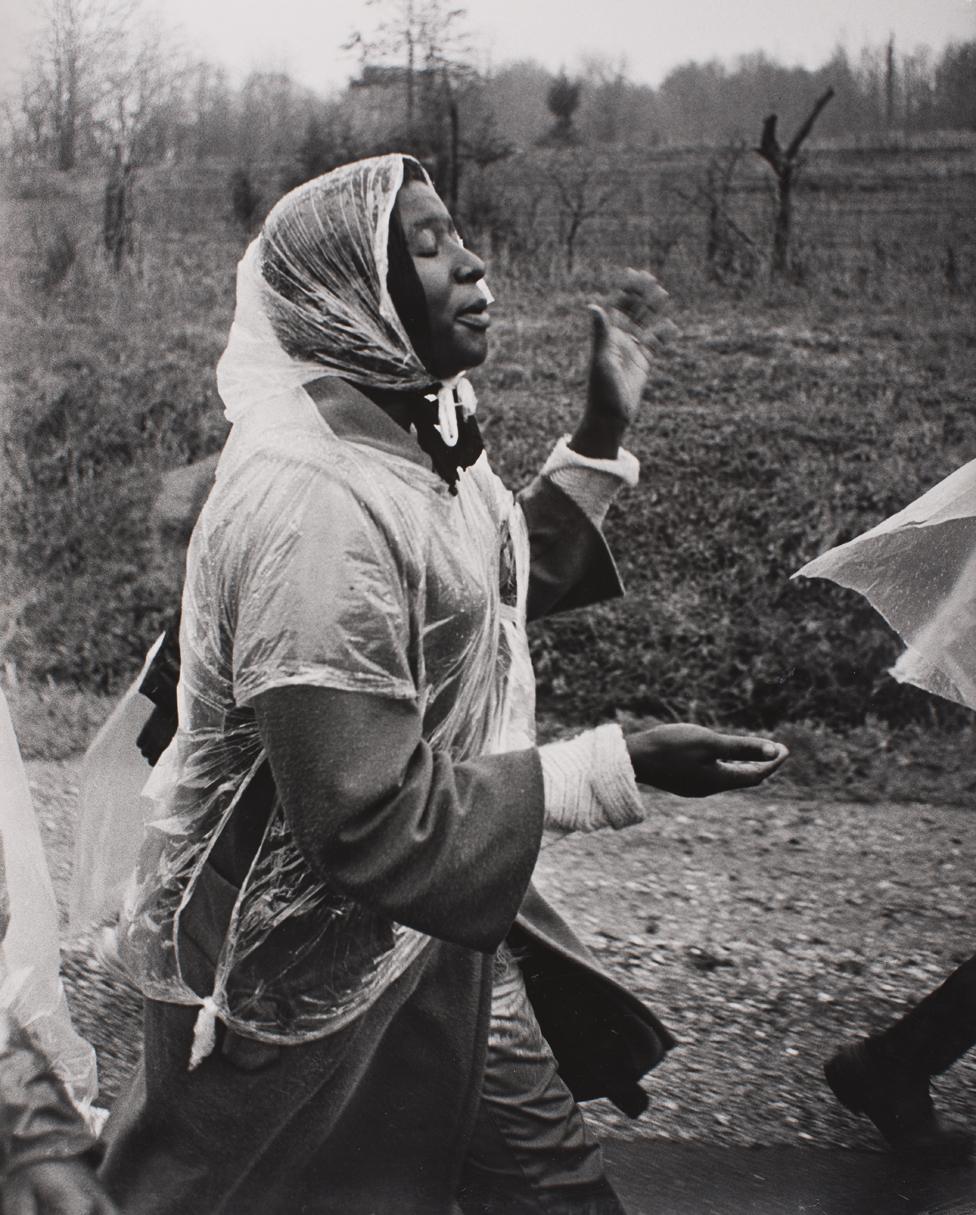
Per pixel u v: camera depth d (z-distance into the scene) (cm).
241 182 736
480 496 258
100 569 669
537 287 717
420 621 228
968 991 330
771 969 423
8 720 251
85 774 294
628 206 723
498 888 221
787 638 627
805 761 584
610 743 237
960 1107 359
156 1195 246
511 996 264
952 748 597
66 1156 201
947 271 693
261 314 239
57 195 730
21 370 706
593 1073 285
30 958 238
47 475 691
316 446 226
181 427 705
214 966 241
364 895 217
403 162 239
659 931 447
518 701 270
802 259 704
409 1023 251
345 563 219
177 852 244
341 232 233
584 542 297
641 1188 317
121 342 717
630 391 296
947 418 673
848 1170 327
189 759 240
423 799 218
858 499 657
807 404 677
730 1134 341
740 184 714
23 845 245
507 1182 264
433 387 242
